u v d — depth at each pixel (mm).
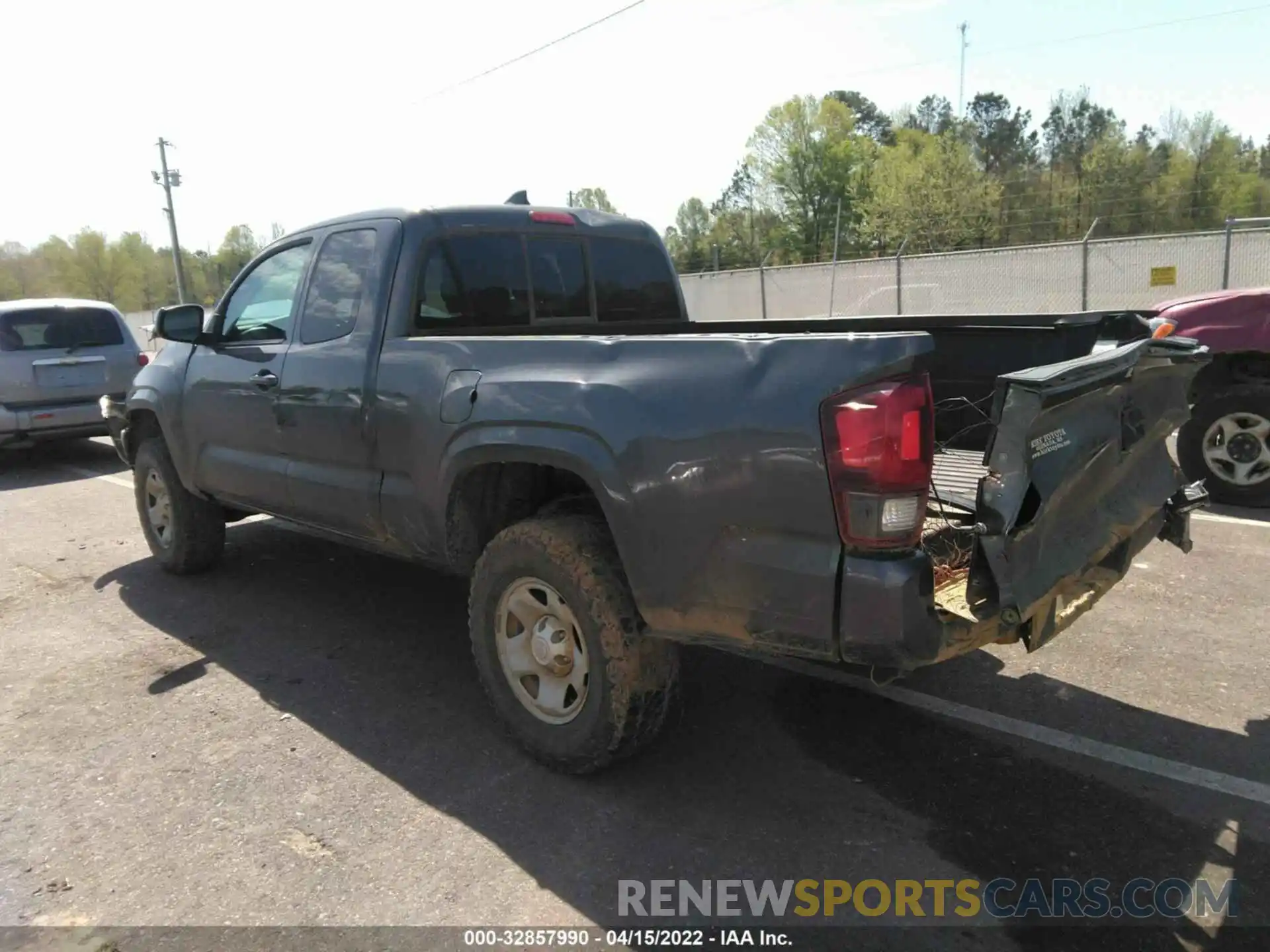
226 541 6723
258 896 2785
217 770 3533
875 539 2561
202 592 5633
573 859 2918
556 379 3211
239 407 4816
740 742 3625
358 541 4383
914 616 2551
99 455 11281
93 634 5008
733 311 25344
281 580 5801
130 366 10617
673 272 5512
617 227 5160
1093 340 3998
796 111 62438
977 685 4039
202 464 5270
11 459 11172
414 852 2979
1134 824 3010
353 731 3816
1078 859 2850
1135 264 18422
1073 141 74188
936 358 4496
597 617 3129
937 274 21266
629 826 3090
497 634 3510
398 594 5504
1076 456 2932
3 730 3910
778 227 65375
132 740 3793
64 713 4059
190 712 4027
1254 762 3334
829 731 3695
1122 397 3215
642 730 3219
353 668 4449
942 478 3773
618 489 2984
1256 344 6254
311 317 4453
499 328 4438
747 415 2715
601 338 3207
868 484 2541
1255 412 6395
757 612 2773
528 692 3490
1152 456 3666
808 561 2646
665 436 2877
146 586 5816
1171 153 56375
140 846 3059
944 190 46875
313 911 2715
